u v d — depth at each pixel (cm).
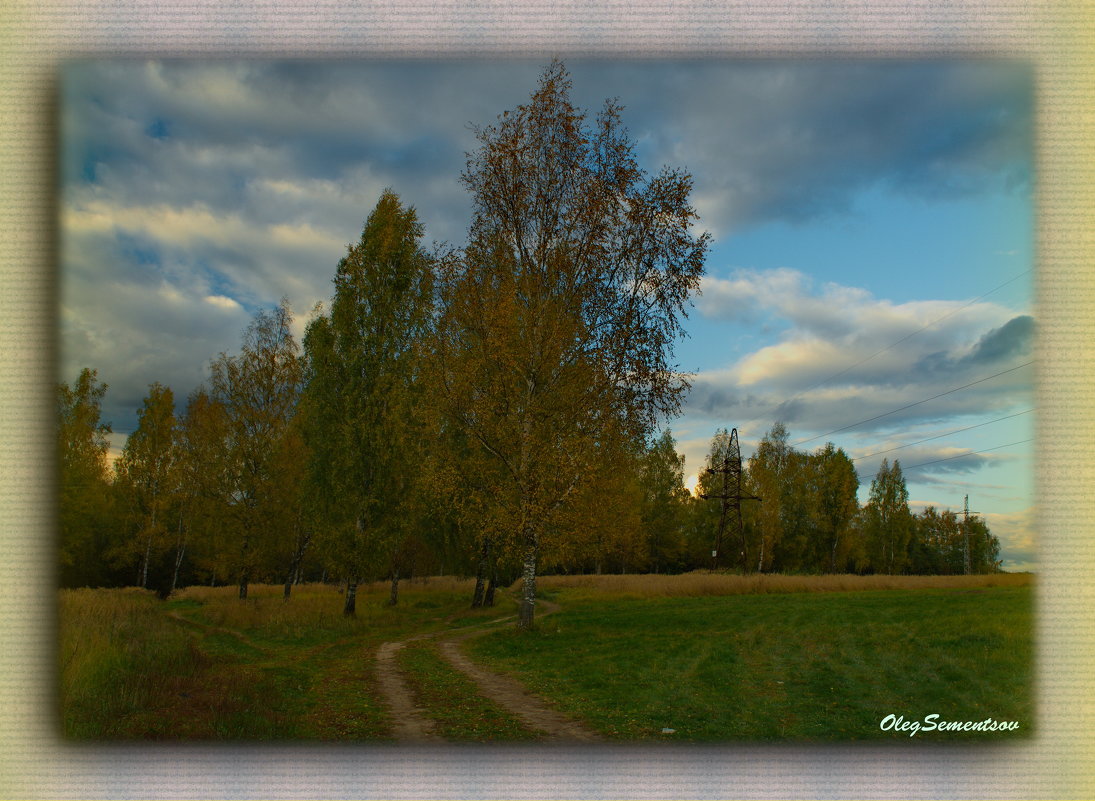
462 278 1961
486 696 1145
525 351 1944
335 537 2741
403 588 4716
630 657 1518
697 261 1894
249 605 2833
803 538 6944
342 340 2962
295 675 1343
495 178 1973
